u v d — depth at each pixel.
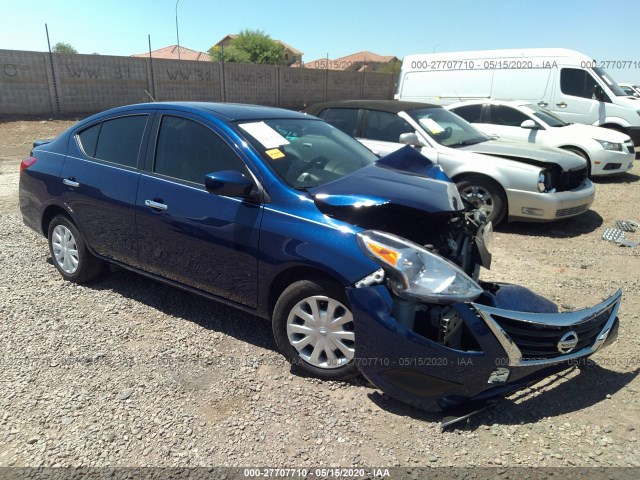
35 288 4.49
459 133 7.45
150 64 22.73
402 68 13.91
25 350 3.48
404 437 2.73
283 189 3.24
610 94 11.55
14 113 19.11
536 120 9.73
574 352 2.94
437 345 2.67
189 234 3.57
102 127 4.33
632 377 3.32
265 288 3.28
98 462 2.52
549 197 6.31
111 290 4.50
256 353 3.54
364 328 2.83
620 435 2.76
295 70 29.12
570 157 6.71
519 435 2.76
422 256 2.74
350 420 2.86
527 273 5.25
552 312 2.93
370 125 7.38
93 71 20.98
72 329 3.79
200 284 3.66
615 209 8.05
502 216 6.62
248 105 4.36
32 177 4.66
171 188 3.70
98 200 4.11
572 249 6.06
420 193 3.10
